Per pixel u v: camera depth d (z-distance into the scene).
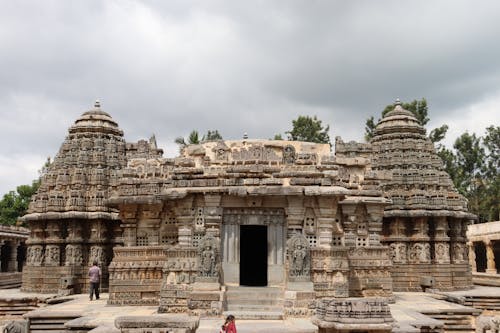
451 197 34.53
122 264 24.14
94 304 24.53
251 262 28.53
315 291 20.58
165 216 25.12
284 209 22.02
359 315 14.12
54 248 31.73
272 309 20.30
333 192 20.83
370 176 25.75
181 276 21.20
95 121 35.12
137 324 13.37
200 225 22.05
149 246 24.36
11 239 45.31
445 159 56.62
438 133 56.22
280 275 21.72
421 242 32.88
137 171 25.77
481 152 64.00
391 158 35.38
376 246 24.72
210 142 24.48
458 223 34.38
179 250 21.45
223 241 21.91
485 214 61.34
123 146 35.25
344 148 29.84
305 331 15.84
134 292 23.91
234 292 20.78
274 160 22.67
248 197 21.75
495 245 51.91
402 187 34.28
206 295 19.72
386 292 24.27
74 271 31.20
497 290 32.12
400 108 37.75
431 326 17.42
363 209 25.50
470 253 48.53
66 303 25.05
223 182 21.73
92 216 31.62
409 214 32.75
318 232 21.72
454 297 25.92
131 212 25.19
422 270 32.47
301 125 59.19
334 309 14.26
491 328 19.11
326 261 21.12
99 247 31.94
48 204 31.92
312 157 22.84
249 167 22.03
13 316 26.48
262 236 28.67
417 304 24.06
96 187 32.59
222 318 19.22
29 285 31.59
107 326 16.88
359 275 24.23
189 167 22.94
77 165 33.22
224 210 22.11
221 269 21.22
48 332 20.03
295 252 20.31
